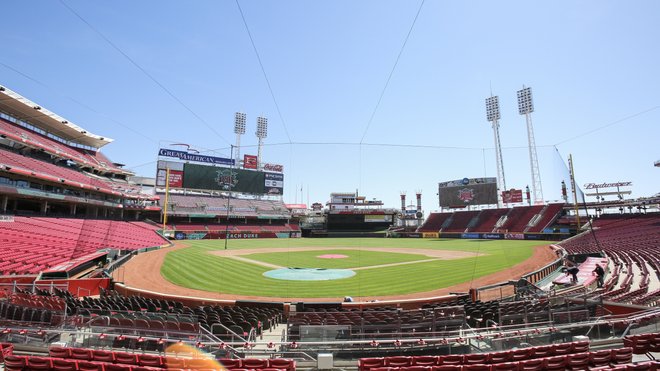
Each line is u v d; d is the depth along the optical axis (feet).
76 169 181.88
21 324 34.19
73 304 43.98
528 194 264.11
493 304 45.06
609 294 48.39
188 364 25.81
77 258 90.63
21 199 139.54
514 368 23.18
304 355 29.81
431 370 23.08
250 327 37.60
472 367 23.20
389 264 105.50
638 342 27.30
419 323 33.55
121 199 199.11
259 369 24.13
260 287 69.62
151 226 198.29
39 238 102.63
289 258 121.39
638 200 204.74
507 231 230.27
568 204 218.59
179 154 244.63
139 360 26.23
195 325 32.19
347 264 105.70
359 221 289.53
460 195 261.85
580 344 28.02
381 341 28.76
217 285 71.05
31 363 23.67
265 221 278.67
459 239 233.76
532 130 221.66
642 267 72.74
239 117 276.82
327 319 36.22
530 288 59.47
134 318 37.22
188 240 206.49
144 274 81.76
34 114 151.33
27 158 138.82
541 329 31.12
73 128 171.63
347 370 27.55
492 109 232.12
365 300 58.59
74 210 158.51
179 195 254.68
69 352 26.84
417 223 327.67
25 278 62.85
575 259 100.48
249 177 265.75
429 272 88.63
